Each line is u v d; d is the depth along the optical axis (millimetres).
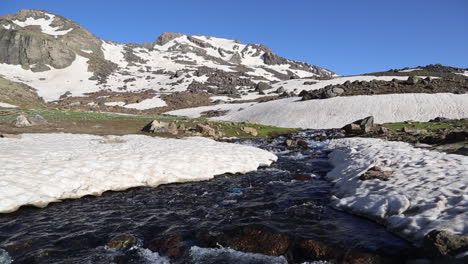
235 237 8578
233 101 132125
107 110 108312
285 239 8258
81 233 9008
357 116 69062
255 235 8625
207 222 9859
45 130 30328
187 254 7762
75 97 137625
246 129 46219
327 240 8062
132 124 41875
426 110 66812
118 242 8383
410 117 64750
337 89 89500
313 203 11766
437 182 10375
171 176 15992
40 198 11594
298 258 7414
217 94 153500
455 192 9109
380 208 9648
